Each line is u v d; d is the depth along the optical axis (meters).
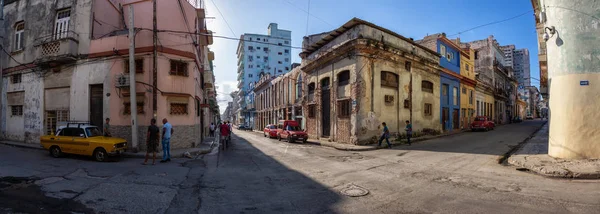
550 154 9.37
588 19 8.42
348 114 16.92
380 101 16.97
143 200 5.25
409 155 11.80
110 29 14.66
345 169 8.73
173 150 12.78
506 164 9.20
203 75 21.14
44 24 14.45
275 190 6.21
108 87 12.92
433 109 21.70
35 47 14.51
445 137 20.14
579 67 8.49
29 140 14.77
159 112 12.48
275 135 24.38
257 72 73.12
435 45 23.34
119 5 15.26
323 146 16.92
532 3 12.62
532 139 16.50
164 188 6.19
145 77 12.55
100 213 4.51
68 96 13.86
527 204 4.83
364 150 14.12
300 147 16.28
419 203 5.08
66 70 13.89
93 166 8.80
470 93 29.36
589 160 7.99
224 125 15.48
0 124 16.11
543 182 6.48
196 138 15.29
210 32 19.06
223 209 4.87
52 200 5.08
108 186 6.19
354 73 16.45
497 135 20.53
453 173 7.83
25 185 6.08
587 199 5.00
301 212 4.71
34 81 14.84
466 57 28.50
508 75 44.53
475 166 8.90
